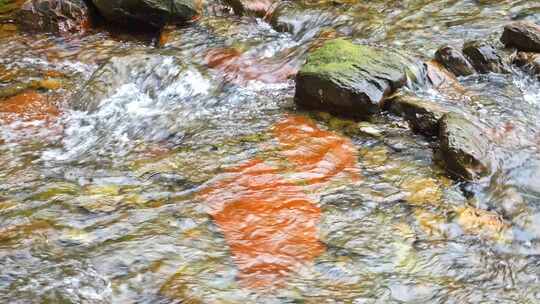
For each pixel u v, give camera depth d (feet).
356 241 14.43
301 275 13.32
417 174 15.35
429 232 14.61
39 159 15.99
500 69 17.25
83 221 14.74
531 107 16.53
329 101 16.37
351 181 15.26
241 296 12.64
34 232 14.58
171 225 14.66
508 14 18.85
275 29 19.10
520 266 13.89
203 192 15.12
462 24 18.63
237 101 17.10
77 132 16.62
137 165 15.69
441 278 13.38
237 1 19.52
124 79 17.47
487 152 15.43
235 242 14.35
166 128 16.55
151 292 12.78
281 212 14.80
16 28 19.51
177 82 17.49
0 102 17.26
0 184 15.40
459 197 15.03
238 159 15.67
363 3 19.61
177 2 19.19
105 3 19.33
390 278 13.29
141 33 19.45
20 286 12.86
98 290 12.81
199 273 13.30
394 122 16.22
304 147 15.85
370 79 16.37
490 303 12.71
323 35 18.65
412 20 18.89
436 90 16.78
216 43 18.63
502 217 14.83
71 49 18.86
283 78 17.62
